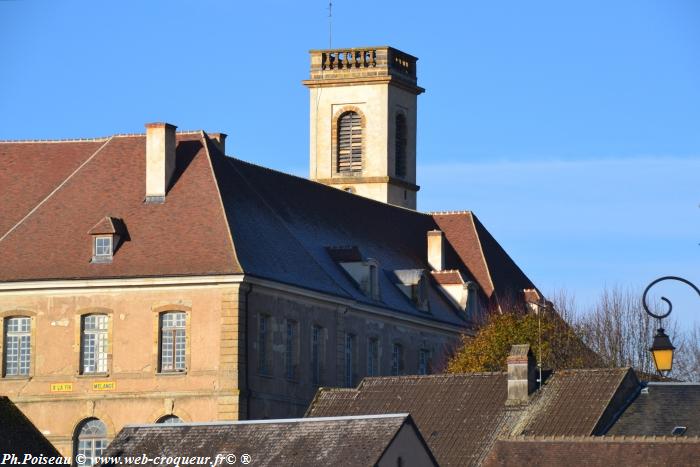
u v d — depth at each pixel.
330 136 175.88
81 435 126.94
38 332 127.94
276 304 130.50
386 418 100.94
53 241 129.62
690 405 107.12
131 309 127.12
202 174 131.88
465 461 107.94
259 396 127.56
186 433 105.19
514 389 110.75
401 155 177.50
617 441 98.38
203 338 126.00
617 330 163.88
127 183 132.12
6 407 106.44
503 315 150.75
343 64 176.62
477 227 171.75
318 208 150.88
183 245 127.88
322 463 99.31
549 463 98.69
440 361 155.38
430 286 160.88
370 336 144.62
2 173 137.25
